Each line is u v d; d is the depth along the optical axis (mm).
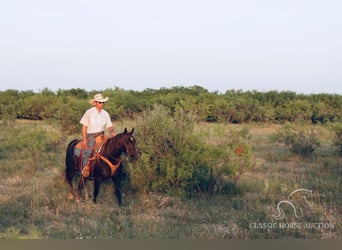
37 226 8453
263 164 14758
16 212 9344
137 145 11070
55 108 32312
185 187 10758
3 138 18344
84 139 10562
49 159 14906
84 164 10352
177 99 33812
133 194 10977
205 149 11102
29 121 32500
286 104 34594
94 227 8375
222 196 10750
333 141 17641
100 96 10617
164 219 8977
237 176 11344
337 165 15031
